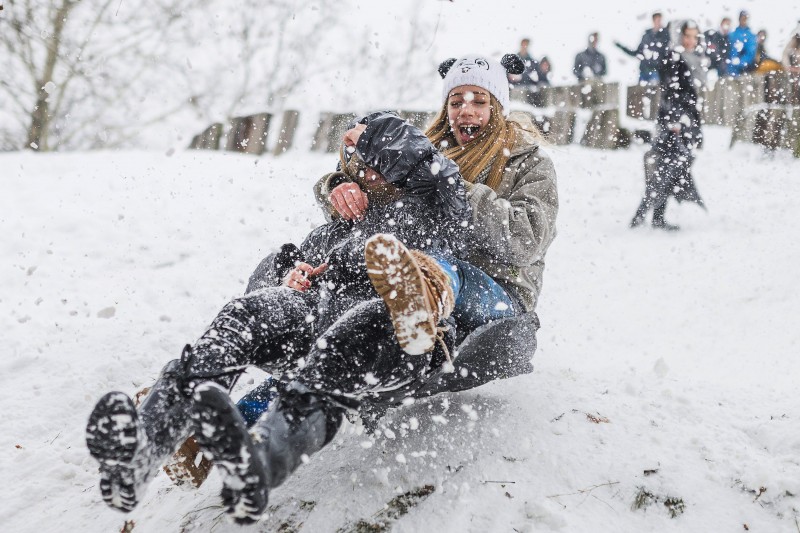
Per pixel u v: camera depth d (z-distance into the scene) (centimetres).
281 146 1591
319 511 351
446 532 334
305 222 1002
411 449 381
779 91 1583
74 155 1357
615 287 880
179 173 1241
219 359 307
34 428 490
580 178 1387
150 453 277
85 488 425
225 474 258
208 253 898
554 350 650
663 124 1133
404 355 310
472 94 406
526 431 389
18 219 996
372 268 288
